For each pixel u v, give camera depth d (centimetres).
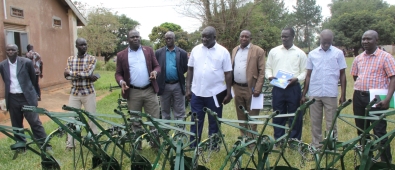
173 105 586
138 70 484
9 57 499
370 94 406
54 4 1286
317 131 496
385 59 409
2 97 904
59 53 1324
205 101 479
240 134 571
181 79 571
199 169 333
